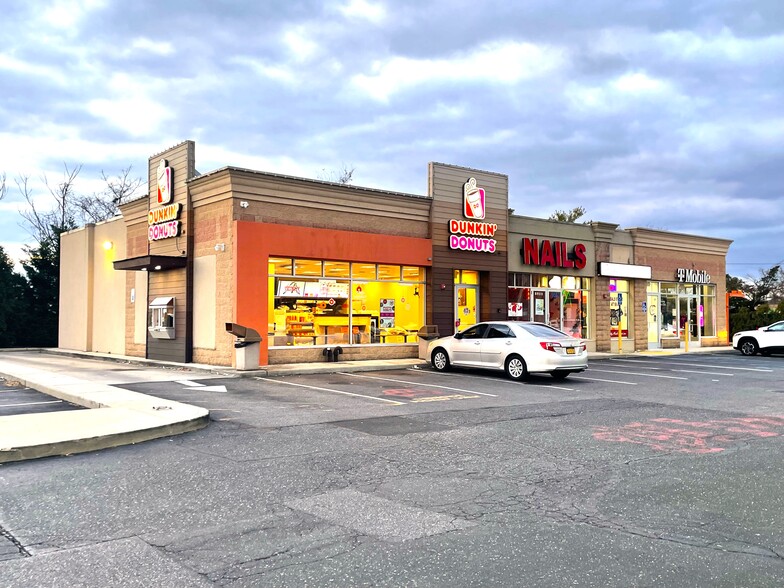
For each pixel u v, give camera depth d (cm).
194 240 1980
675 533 518
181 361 1992
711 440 899
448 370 1892
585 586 414
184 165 2006
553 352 1605
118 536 501
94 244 2789
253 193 1827
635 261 2927
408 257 2136
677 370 1998
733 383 1636
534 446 848
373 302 2089
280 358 1878
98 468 714
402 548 479
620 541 498
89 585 411
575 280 2697
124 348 2477
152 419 934
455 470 717
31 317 3703
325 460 758
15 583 412
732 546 489
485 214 2344
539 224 2547
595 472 713
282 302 1894
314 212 1947
